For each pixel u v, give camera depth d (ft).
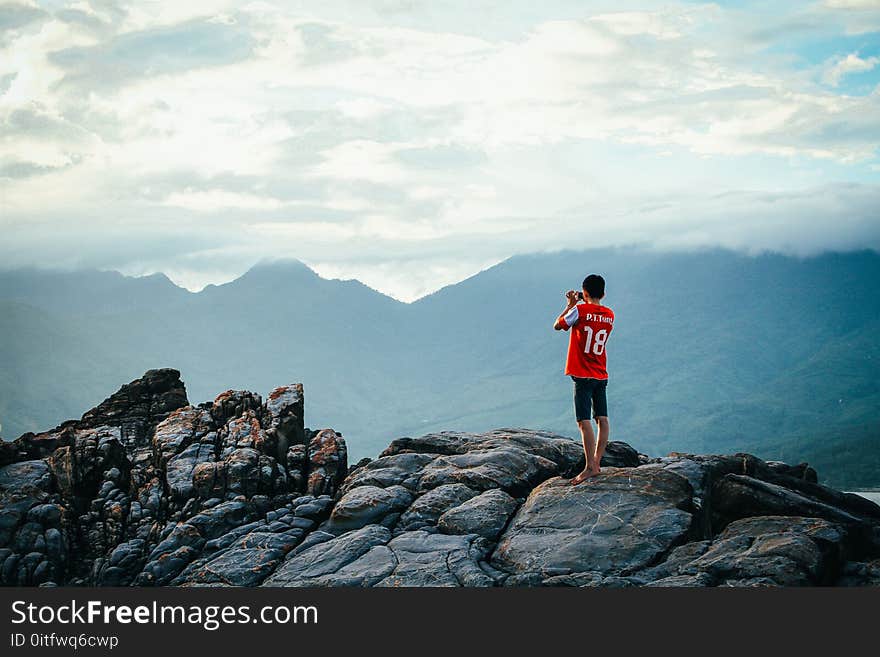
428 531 42.55
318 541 43.68
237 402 59.11
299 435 56.08
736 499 42.78
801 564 35.24
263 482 50.65
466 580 36.55
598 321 42.91
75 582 47.16
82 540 49.39
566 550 37.50
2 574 46.01
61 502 50.44
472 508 43.19
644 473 42.47
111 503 50.80
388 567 38.47
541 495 42.42
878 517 47.91
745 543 37.42
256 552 43.16
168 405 65.31
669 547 37.58
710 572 35.35
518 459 49.60
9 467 52.01
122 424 63.05
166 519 49.67
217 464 51.08
